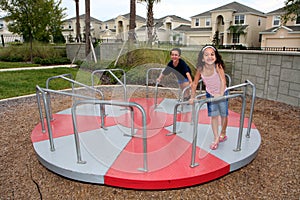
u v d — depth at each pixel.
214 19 30.42
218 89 2.80
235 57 7.36
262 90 6.61
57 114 4.54
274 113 5.10
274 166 2.90
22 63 14.76
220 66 2.74
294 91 5.68
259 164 2.94
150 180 2.36
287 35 24.39
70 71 10.94
